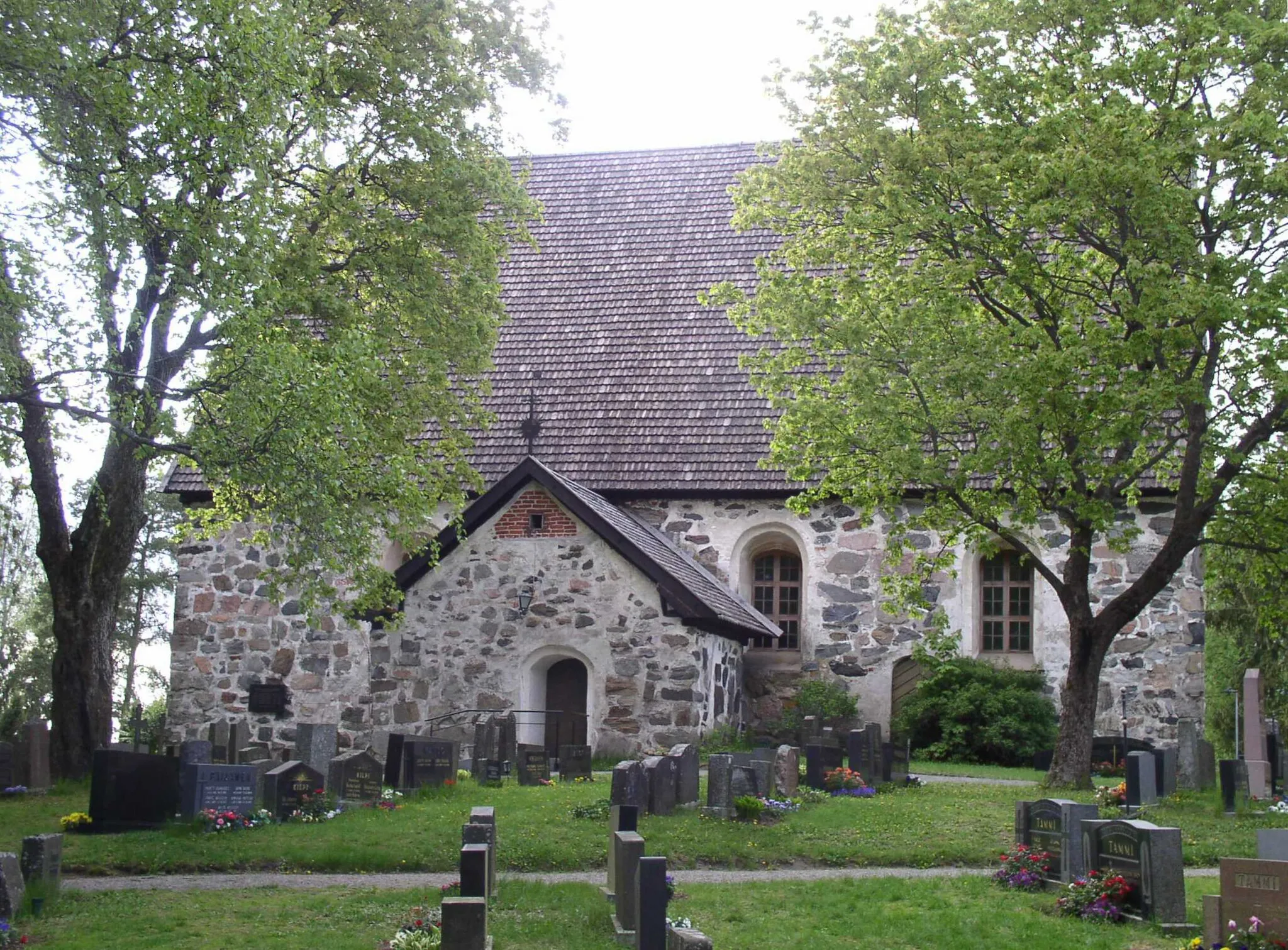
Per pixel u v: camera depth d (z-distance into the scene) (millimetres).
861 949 10297
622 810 11805
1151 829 11156
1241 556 26344
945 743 23953
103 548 21484
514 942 10227
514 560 22672
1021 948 10367
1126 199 16938
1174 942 10539
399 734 17953
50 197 13406
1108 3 17344
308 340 17438
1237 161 16469
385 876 13297
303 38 17109
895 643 25438
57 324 13641
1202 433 17906
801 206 19703
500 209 23969
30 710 38938
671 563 22844
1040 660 24859
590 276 29812
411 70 19391
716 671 23141
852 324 18156
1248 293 16109
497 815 15484
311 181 19641
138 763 15547
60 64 13469
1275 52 16891
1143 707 24219
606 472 26422
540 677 22781
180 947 10117
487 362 20516
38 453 20797
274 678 26266
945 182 18250
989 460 16922
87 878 13148
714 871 13516
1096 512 17109
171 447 15477
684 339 28172
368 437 16891
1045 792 18188
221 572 26828
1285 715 32500
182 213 14672
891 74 18203
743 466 26078
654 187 31562
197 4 14539
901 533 19703
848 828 15234
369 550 16406
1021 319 18703
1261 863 10023
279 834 14734
